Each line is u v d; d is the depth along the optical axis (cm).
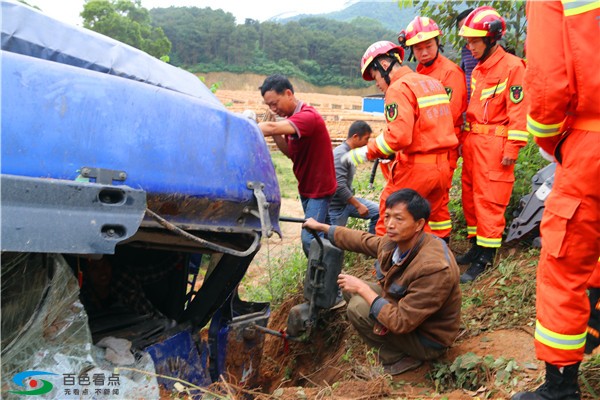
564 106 262
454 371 372
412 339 388
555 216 278
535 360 364
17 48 284
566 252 275
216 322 368
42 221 222
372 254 433
